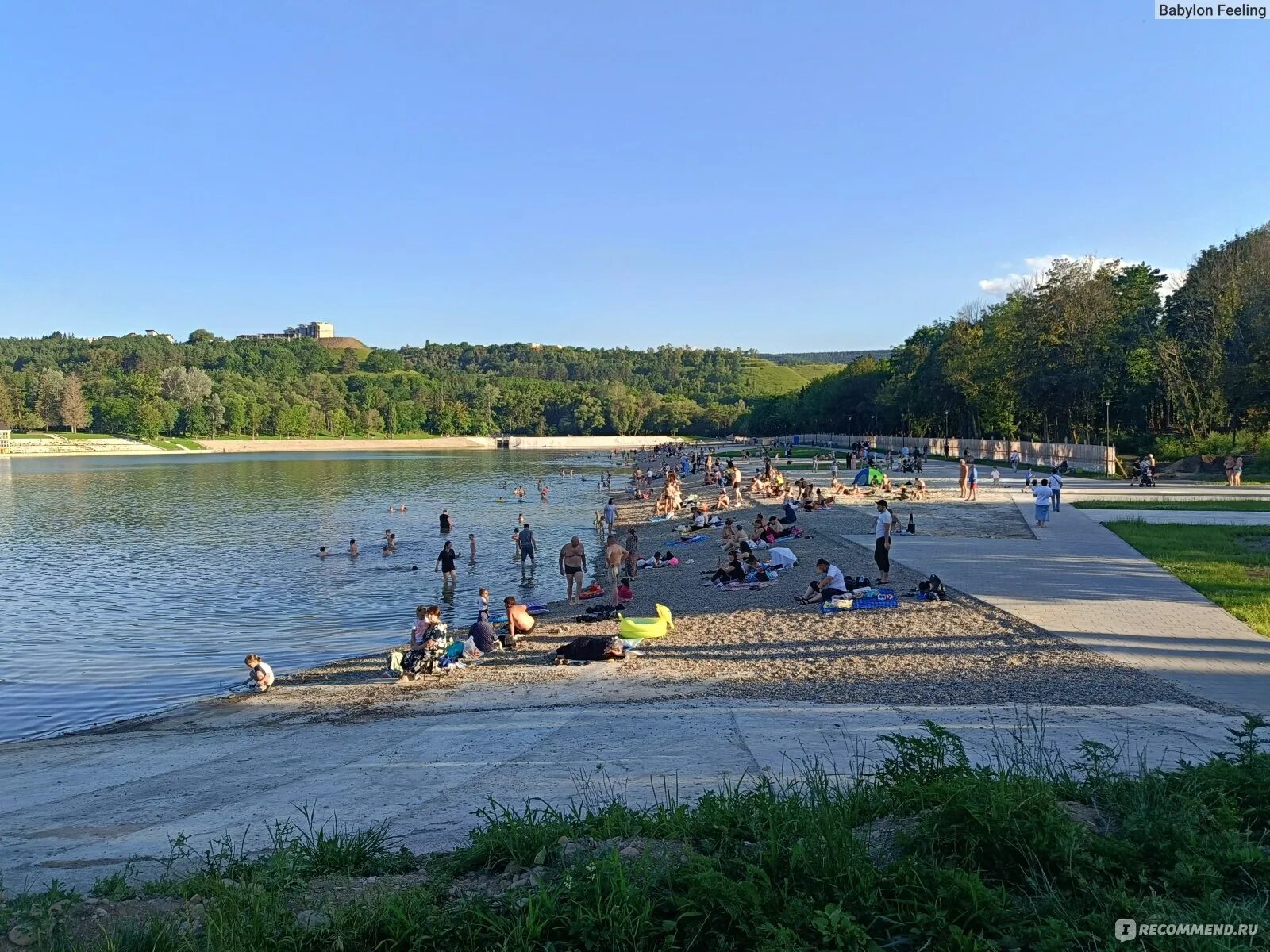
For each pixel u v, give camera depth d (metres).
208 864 5.91
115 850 7.01
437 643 15.83
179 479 82.62
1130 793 5.62
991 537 26.58
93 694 15.55
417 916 4.61
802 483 43.59
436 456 145.25
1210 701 10.57
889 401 110.56
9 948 4.58
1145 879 4.43
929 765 6.27
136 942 4.55
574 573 23.05
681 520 40.25
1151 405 70.06
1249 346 56.38
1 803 9.23
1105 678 11.81
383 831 6.64
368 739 10.98
